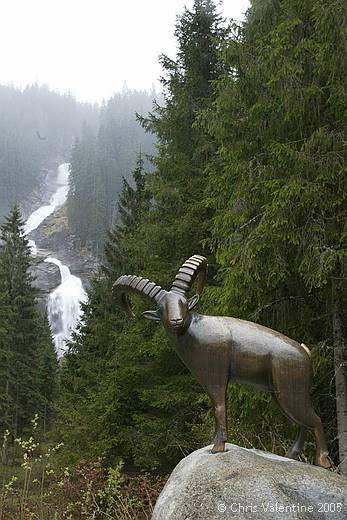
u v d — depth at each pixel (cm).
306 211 716
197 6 1347
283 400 378
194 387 1177
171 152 1303
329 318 778
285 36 740
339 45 706
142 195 1614
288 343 388
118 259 1712
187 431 1162
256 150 802
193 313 401
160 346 1159
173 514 350
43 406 3338
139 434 1215
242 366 385
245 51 771
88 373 1667
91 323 1714
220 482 349
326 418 786
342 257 681
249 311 799
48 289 6962
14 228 3078
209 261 1145
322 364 739
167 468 1187
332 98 729
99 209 8950
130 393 1301
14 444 2638
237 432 757
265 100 764
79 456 1286
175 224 1195
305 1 755
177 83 1329
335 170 707
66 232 9438
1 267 2936
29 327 2912
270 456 391
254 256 729
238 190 760
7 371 2628
